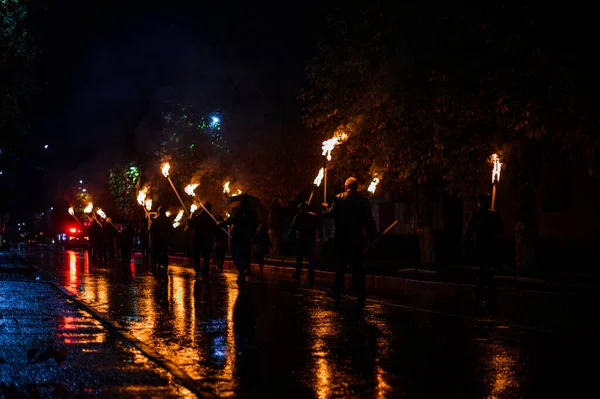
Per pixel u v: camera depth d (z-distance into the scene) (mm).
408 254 34000
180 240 55688
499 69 14828
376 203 41750
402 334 9383
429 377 6688
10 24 22188
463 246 13102
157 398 5555
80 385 5973
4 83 22750
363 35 20297
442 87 16281
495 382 6504
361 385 6324
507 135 18547
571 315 11719
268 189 34969
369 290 17156
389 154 20703
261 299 14195
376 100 18938
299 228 18203
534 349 8289
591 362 7504
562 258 24625
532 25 13438
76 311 11523
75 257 43000
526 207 19844
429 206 24953
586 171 24812
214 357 7648
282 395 5918
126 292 15898
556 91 13695
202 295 15125
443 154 19297
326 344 8531
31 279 20141
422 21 16906
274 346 8383
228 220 17562
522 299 14633
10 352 7496
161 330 9680
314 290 16531
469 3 14719
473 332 9625
